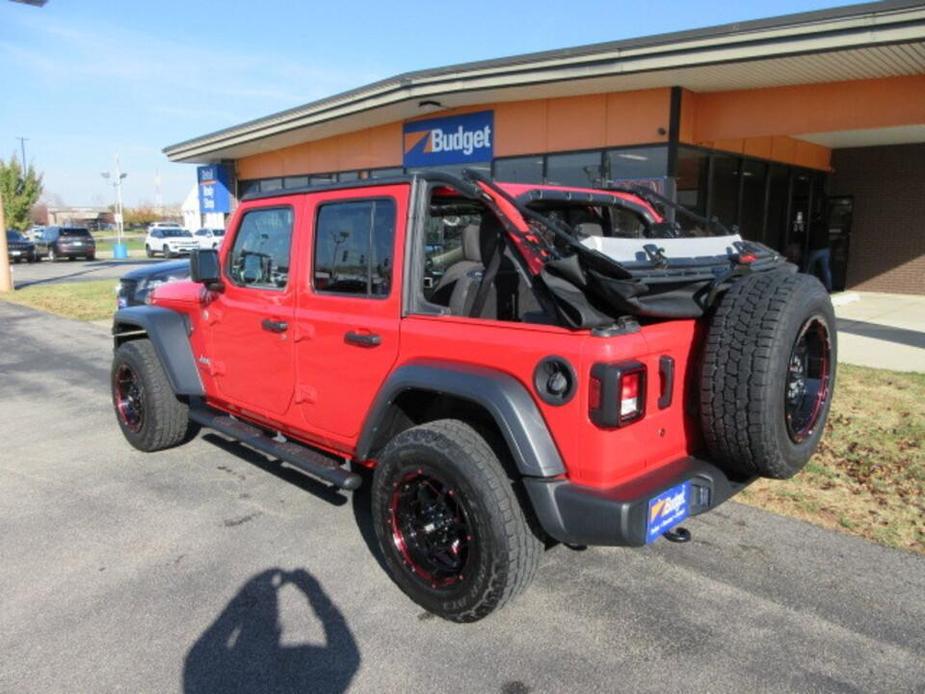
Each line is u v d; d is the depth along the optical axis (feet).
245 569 11.90
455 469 9.47
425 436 9.96
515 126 41.39
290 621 10.37
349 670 9.25
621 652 9.52
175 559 12.26
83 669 9.31
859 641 9.67
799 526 13.12
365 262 11.42
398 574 10.67
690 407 10.02
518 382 9.27
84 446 18.70
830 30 25.31
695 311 9.66
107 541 12.98
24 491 15.53
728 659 9.33
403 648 9.70
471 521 9.48
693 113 35.81
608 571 11.65
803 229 48.47
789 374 9.41
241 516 14.03
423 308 10.69
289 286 12.84
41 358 31.60
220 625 10.28
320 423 12.49
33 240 118.21
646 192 14.56
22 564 12.14
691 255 10.70
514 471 9.77
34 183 151.74
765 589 11.02
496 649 9.64
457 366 9.84
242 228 14.28
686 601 10.72
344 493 15.20
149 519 13.93
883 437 17.35
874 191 48.67
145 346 17.39
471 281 11.02
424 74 38.91
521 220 10.61
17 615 10.57
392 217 10.94
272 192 13.38
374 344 11.07
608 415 8.38
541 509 8.96
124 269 93.25
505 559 9.30
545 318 10.05
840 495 14.35
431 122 46.19
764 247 12.99
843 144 47.44
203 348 15.74
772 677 8.97
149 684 9.02
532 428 9.00
